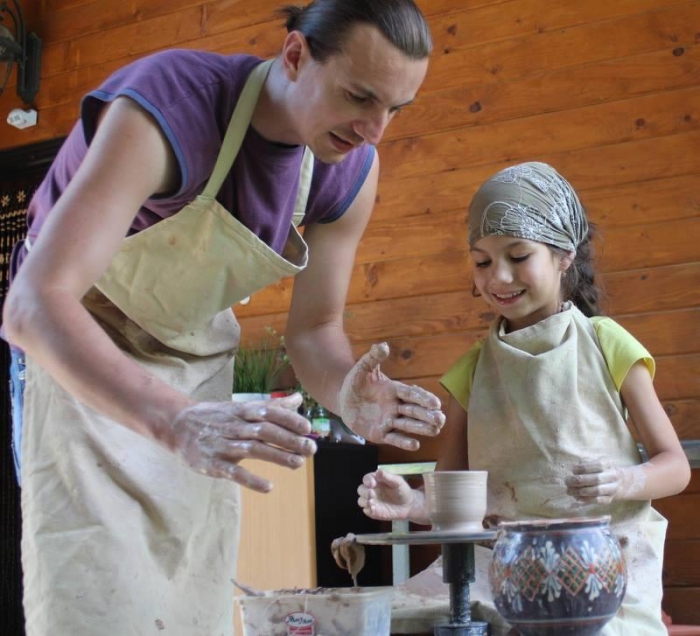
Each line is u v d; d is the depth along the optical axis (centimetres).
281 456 107
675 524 302
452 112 362
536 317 203
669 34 333
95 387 117
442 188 359
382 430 146
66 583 140
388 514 165
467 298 347
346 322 364
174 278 156
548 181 200
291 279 378
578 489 166
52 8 451
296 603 145
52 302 120
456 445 211
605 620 110
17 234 449
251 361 347
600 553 109
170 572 156
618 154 332
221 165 146
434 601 178
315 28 136
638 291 321
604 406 193
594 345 197
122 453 151
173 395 117
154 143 135
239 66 150
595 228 230
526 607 109
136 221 154
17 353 167
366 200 181
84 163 132
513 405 194
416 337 353
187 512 158
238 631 278
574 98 343
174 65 144
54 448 148
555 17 352
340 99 134
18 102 447
